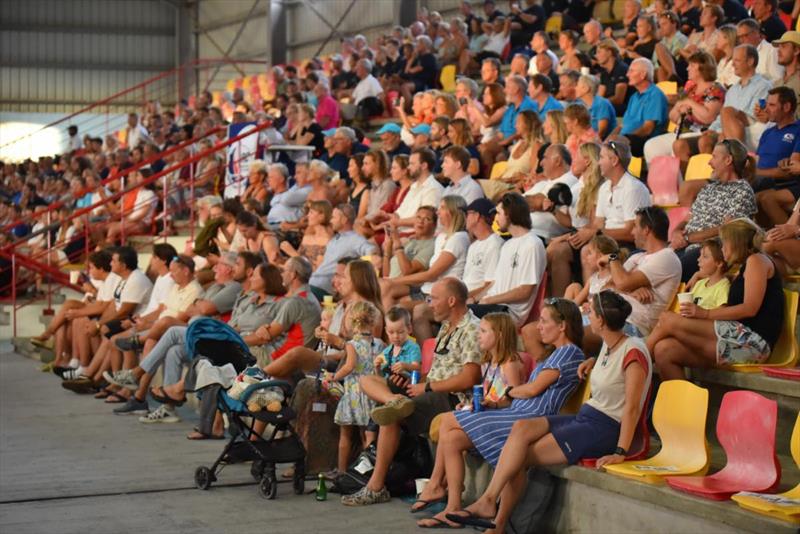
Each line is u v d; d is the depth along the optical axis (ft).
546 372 19.26
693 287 21.25
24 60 102.78
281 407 21.59
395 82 53.26
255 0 93.61
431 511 19.71
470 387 20.79
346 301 25.44
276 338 27.20
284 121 52.85
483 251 26.40
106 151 75.97
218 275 31.73
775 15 32.73
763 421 16.07
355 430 22.34
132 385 30.55
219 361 24.52
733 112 27.04
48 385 35.70
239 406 21.59
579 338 19.62
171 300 32.76
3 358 43.14
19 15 102.42
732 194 22.70
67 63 103.45
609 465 17.51
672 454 17.85
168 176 54.39
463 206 27.78
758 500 15.17
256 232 35.24
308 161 46.42
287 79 62.08
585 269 24.13
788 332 19.60
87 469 23.43
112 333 33.73
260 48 93.76
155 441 26.53
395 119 52.11
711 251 20.67
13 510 20.06
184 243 49.67
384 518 19.43
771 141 24.94
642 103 31.65
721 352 19.21
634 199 24.86
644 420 18.12
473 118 38.91
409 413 20.42
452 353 21.11
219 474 23.03
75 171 67.41
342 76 57.93
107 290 36.99
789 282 21.54
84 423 28.86
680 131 29.86
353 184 40.83
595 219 25.72
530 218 24.94
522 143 32.65
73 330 36.52
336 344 24.39
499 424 18.88
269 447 21.40
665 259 21.20
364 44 59.82
